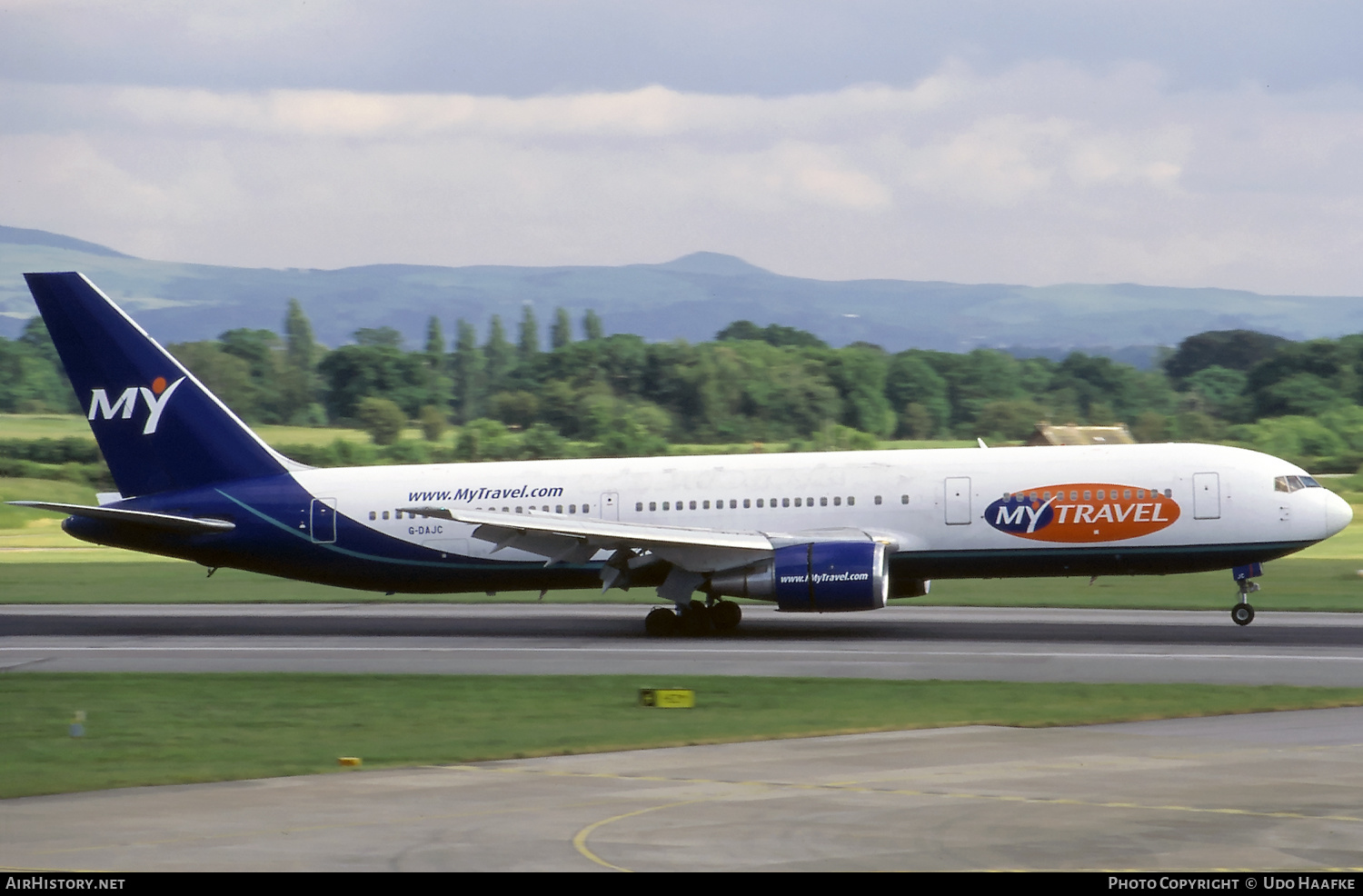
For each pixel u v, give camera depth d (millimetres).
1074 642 146250
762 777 77562
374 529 169500
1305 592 198500
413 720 102750
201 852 61562
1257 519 152750
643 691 108375
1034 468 158250
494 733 95438
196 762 85500
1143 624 162000
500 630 168750
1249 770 78688
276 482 173125
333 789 75312
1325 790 73062
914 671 127000
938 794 72438
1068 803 70062
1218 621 165125
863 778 77000
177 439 174375
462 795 73188
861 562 149375
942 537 157750
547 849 61781
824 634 157750
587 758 84312
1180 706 103250
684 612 160125
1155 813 67812
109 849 62312
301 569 172875
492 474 170500
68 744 93375
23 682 126125
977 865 59062
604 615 184750
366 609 197625
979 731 93000
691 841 63062
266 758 86250
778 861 59781
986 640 149625
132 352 174750
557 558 162000
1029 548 156500
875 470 161125
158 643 157625
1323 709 101875
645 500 164625
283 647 153250
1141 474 155500
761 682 120188
